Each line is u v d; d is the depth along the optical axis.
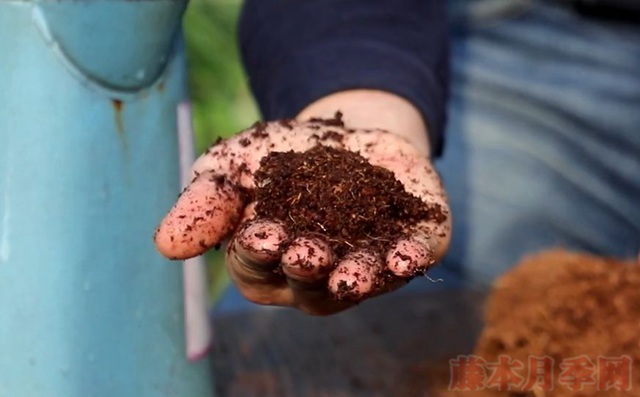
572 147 1.32
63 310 0.70
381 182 0.68
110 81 0.70
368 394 0.91
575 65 1.41
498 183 1.30
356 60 0.82
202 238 0.65
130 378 0.73
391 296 1.08
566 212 1.26
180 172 0.74
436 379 0.91
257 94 0.88
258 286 0.65
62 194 0.69
